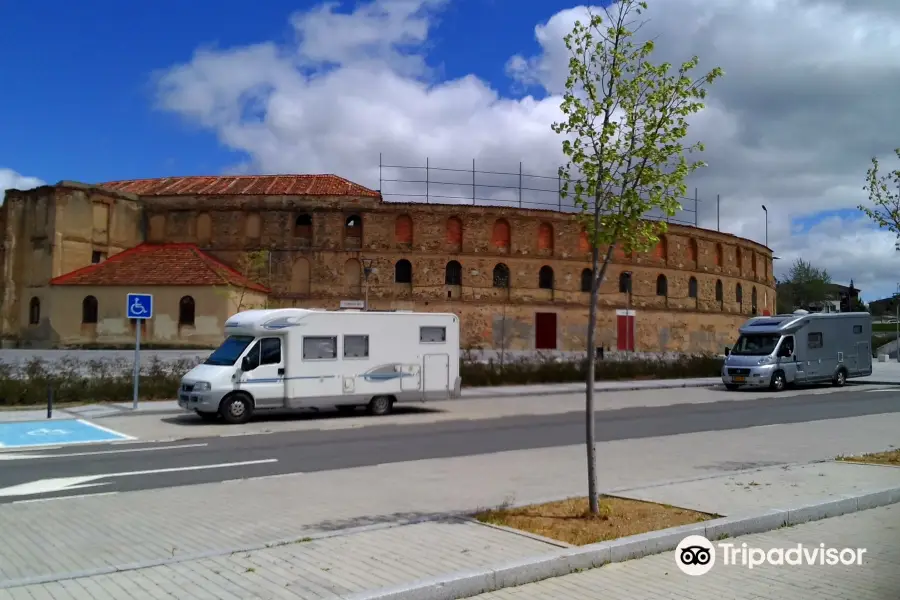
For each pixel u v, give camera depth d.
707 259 64.06
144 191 53.00
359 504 10.25
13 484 12.12
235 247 50.38
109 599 6.01
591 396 9.09
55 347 43.22
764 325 36.00
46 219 45.22
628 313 51.94
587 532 8.17
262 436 18.95
